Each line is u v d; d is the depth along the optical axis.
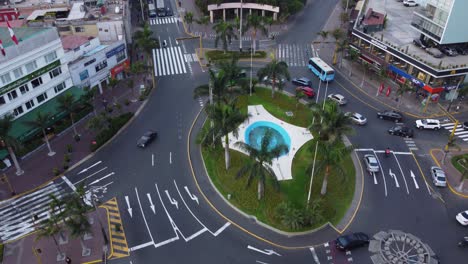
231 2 102.44
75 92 65.75
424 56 73.00
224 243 44.09
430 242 44.31
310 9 113.06
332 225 46.12
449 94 70.94
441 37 69.88
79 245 43.91
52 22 79.19
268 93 73.31
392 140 61.16
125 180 53.06
